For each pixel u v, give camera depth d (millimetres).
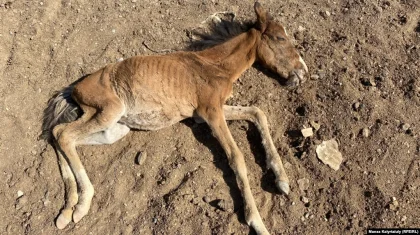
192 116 1873
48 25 2221
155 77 1800
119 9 2324
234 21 2176
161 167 1823
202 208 1701
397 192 1729
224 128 1779
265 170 1817
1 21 2156
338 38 2229
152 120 1840
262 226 1623
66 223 1685
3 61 2074
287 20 2305
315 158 1812
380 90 2010
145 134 1909
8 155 1847
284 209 1715
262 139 1838
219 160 1835
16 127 1917
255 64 2113
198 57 1898
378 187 1734
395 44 2191
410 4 2391
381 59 2129
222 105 1852
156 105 1805
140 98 1787
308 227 1676
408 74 2059
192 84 1813
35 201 1746
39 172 1798
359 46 2176
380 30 2244
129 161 1835
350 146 1849
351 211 1691
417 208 1700
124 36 2223
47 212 1717
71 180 1764
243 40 1973
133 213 1716
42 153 1841
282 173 1735
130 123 1859
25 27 2178
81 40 2189
